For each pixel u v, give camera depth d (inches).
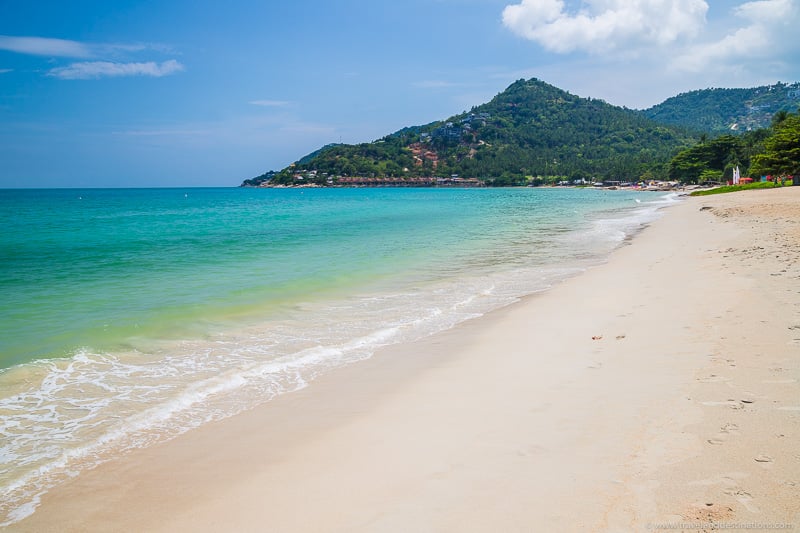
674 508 134.7
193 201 3917.3
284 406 241.8
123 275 604.7
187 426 222.5
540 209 2165.4
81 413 235.5
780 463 150.2
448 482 161.8
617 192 5093.5
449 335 356.2
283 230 1254.3
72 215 2073.1
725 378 221.5
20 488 175.3
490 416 212.7
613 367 259.0
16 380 274.4
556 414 207.5
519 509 142.5
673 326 319.0
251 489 168.9
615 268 590.9
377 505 152.6
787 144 2576.3
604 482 151.9
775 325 287.9
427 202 3223.4
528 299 459.2
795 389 201.3
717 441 167.3
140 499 166.7
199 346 335.6
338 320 399.5
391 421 217.3
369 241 970.7
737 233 797.2
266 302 460.4
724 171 4207.7
